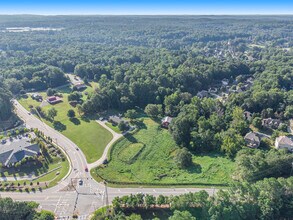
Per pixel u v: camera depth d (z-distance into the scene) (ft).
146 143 493.77
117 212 328.29
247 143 480.23
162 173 411.34
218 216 300.40
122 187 378.94
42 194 365.61
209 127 514.68
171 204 329.72
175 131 495.00
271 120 560.61
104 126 550.36
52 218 310.86
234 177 386.73
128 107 641.40
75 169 417.69
